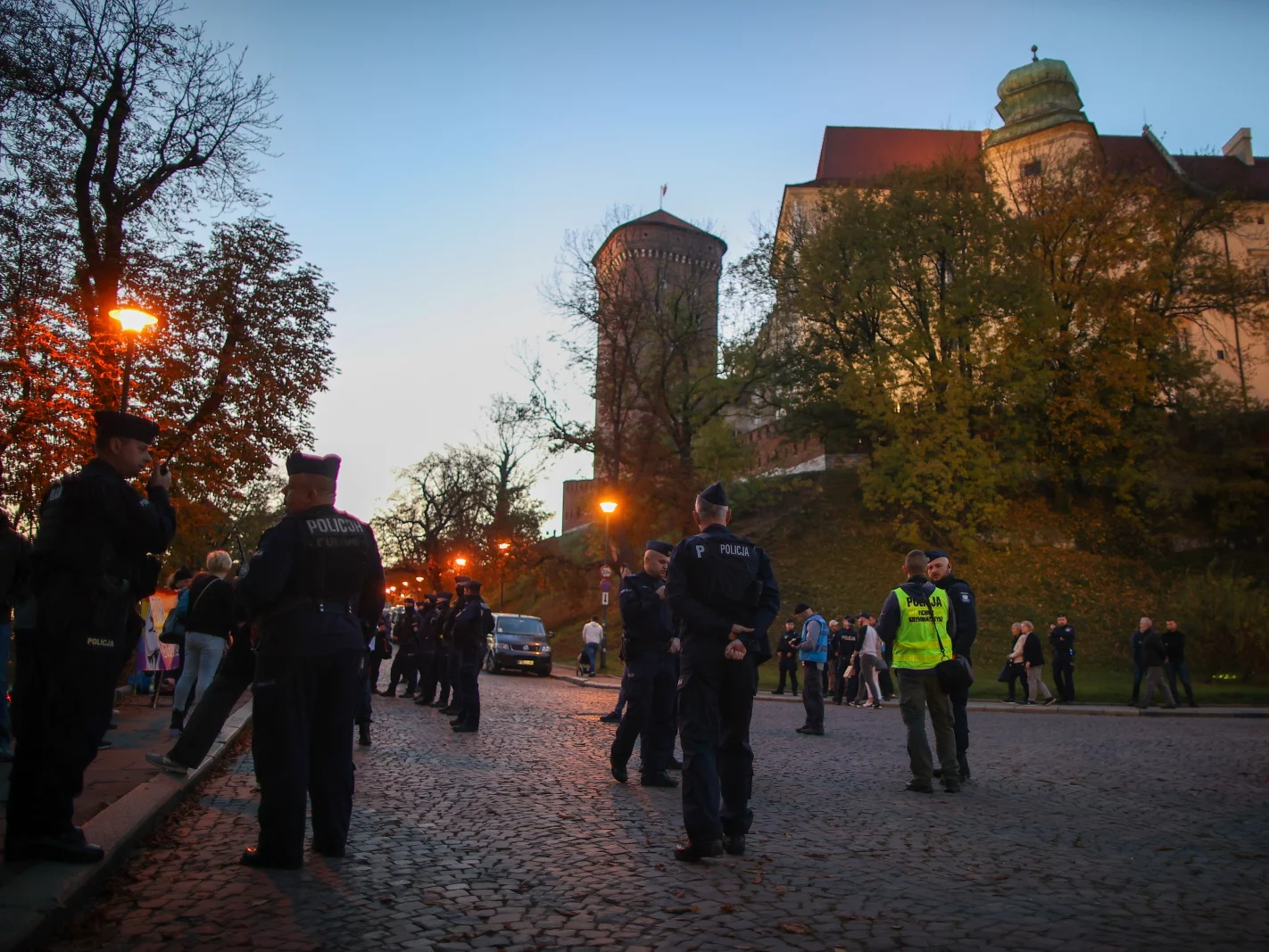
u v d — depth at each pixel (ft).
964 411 129.90
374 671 50.06
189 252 81.97
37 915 12.63
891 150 221.46
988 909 15.25
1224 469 142.41
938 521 134.62
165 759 23.97
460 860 17.90
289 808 16.92
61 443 66.59
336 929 13.57
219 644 33.96
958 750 30.78
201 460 80.64
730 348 143.43
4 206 73.97
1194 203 149.07
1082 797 27.58
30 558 15.89
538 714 51.26
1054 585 123.34
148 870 16.67
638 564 123.75
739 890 16.06
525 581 211.82
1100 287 138.72
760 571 19.36
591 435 121.90
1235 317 151.23
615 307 123.75
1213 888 16.88
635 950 12.92
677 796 25.98
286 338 84.33
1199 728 53.57
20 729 15.52
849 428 156.97
